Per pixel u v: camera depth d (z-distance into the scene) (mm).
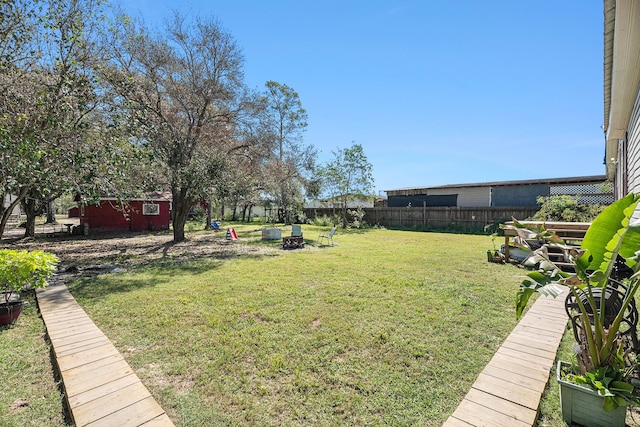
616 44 3379
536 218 12312
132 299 4578
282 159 20781
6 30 4930
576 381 1965
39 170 4906
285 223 20844
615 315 2334
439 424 1962
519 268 6562
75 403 2127
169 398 2256
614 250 1840
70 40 5664
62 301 4492
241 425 1979
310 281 5531
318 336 3227
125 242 12039
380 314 3832
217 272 6398
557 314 3775
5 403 2221
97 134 6008
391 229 17359
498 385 2299
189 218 23938
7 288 3748
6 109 4738
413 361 2723
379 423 1979
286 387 2367
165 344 3105
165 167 9648
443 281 5441
